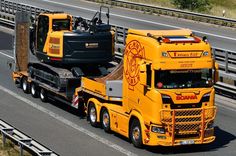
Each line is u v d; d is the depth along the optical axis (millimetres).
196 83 23000
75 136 25828
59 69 31047
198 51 22953
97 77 29047
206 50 23062
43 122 28297
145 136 23219
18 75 36250
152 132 22844
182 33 24062
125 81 24656
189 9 75375
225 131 27109
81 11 69625
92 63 31031
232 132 26922
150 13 70250
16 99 33406
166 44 22547
